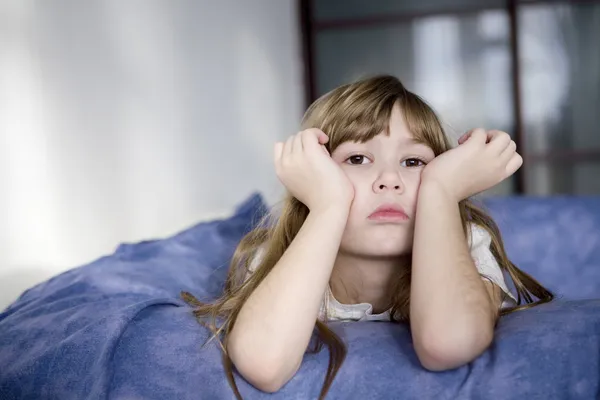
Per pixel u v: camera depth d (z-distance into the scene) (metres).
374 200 0.83
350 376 0.70
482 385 0.67
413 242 0.79
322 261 0.74
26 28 1.42
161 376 0.75
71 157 1.55
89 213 1.62
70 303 0.95
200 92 2.43
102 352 0.77
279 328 0.69
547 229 1.76
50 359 0.79
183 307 0.89
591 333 0.69
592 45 3.60
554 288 1.60
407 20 3.78
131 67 1.90
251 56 3.04
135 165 1.88
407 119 0.88
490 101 3.72
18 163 1.36
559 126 3.66
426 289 0.71
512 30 3.65
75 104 1.59
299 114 3.85
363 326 0.80
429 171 0.82
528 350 0.68
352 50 3.84
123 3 1.88
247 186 2.90
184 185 2.23
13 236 1.32
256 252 1.01
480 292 0.71
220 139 2.60
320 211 0.78
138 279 1.08
